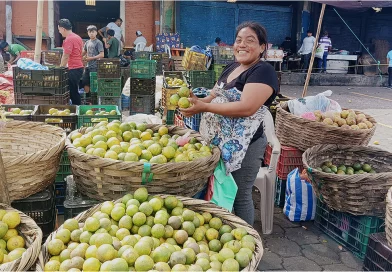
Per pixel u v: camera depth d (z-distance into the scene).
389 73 16.91
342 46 19.17
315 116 4.50
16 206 2.78
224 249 2.24
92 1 11.91
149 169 2.48
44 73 6.11
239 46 2.85
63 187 3.79
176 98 2.75
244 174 3.05
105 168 2.51
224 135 2.94
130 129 3.17
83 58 9.05
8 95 6.72
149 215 2.44
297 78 16.80
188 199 2.62
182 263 2.10
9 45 12.49
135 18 15.56
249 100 2.71
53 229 3.07
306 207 4.17
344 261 3.53
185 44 16.77
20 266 1.88
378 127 8.86
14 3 14.31
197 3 16.50
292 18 18.27
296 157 4.49
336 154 4.24
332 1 5.68
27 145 3.47
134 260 2.04
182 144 3.07
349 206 3.47
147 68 8.12
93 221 2.26
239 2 17.20
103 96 8.17
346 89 15.85
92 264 1.97
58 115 4.34
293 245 3.77
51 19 14.68
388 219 2.81
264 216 3.91
